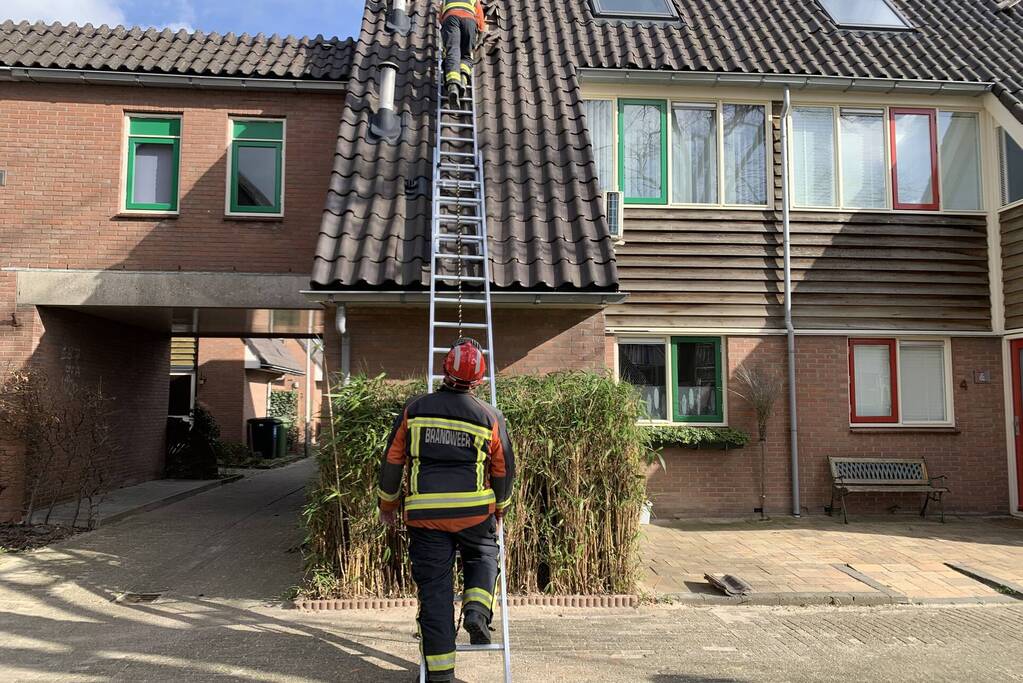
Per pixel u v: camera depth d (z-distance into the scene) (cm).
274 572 736
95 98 1009
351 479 608
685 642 538
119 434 1261
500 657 505
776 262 1064
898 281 1075
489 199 809
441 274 736
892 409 1062
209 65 1014
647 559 772
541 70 1019
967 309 1080
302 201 1018
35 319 973
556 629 563
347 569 608
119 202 999
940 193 1105
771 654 514
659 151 1083
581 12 1188
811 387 1044
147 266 990
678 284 1045
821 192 1096
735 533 907
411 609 599
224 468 1772
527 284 722
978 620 597
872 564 753
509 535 616
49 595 658
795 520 989
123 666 484
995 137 1097
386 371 784
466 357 420
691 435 996
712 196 1085
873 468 1019
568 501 623
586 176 838
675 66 1056
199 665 484
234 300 988
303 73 1019
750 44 1145
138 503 1113
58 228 987
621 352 1052
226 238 1002
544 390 639
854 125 1113
